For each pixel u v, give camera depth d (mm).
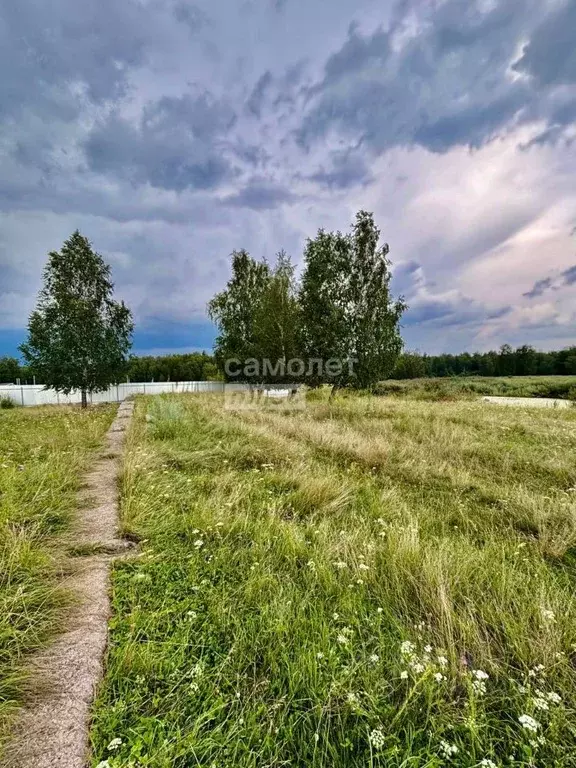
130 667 1624
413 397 24016
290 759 1267
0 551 2484
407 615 2076
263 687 1571
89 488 4215
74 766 1233
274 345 14375
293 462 5445
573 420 9758
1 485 3719
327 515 3672
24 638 1744
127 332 18891
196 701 1479
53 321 16562
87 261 17594
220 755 1271
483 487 4535
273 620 1952
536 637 1873
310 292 11414
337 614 1986
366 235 11102
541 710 1482
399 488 4578
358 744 1347
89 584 2295
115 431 8555
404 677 1523
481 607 2125
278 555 2721
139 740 1299
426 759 1293
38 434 7305
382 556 2691
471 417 9570
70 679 1562
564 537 3168
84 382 17000
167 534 3064
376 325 11336
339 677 1589
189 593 2254
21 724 1366
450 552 2760
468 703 1479
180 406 11773
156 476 4543
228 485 4367
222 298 18641
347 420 9477
